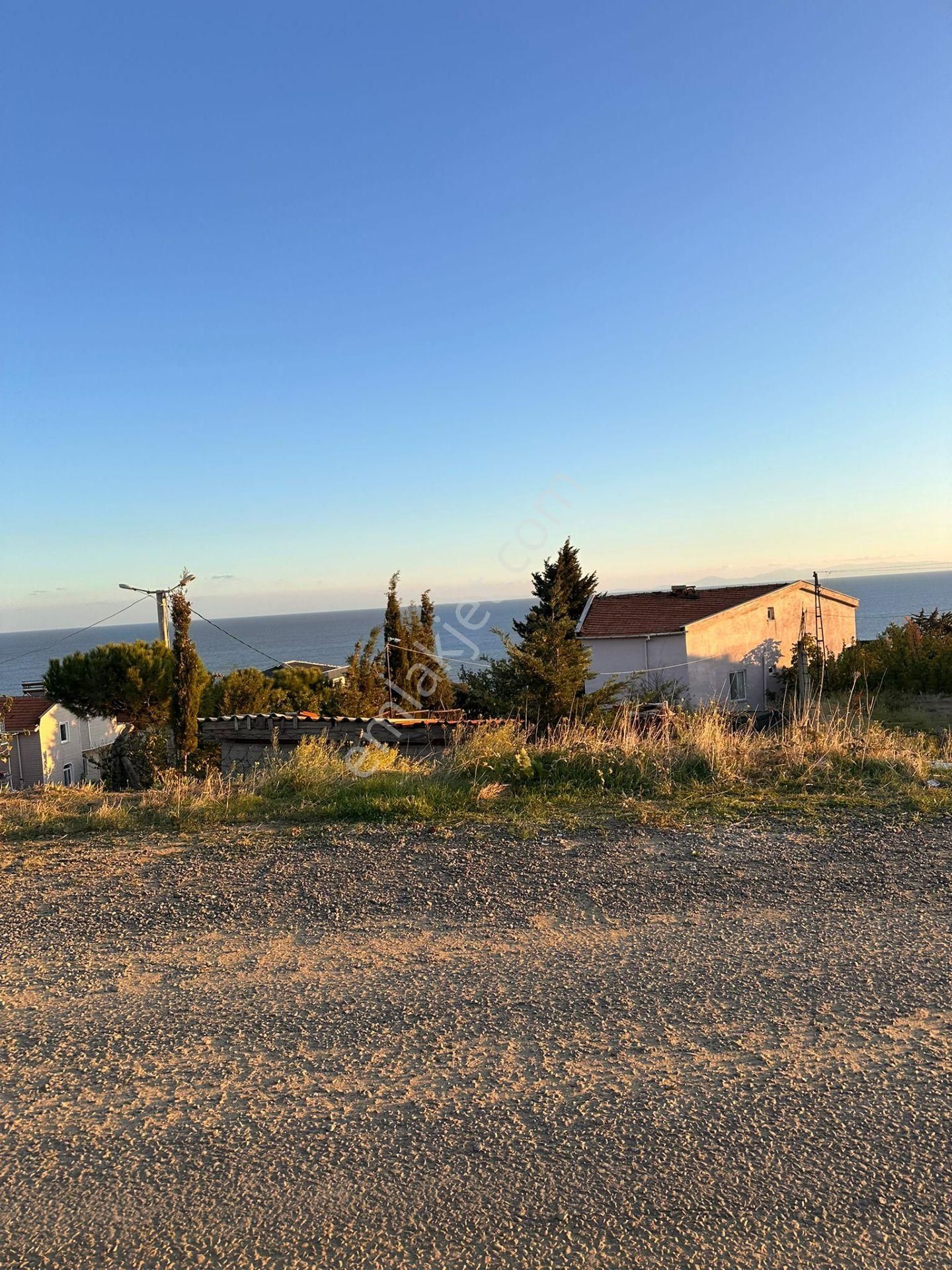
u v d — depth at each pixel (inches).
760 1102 103.9
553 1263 78.9
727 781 280.7
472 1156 94.7
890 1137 96.4
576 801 263.0
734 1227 82.9
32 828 247.8
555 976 141.4
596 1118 101.3
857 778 279.3
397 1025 125.9
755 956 147.3
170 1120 103.3
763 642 1330.0
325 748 372.5
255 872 201.6
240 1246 82.2
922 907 168.1
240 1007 132.9
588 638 1250.0
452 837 227.1
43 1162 95.9
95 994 139.2
